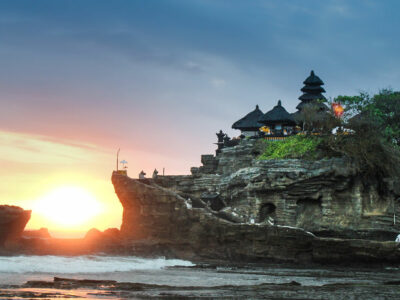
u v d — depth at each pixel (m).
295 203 102.19
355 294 51.88
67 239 93.38
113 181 103.25
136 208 100.38
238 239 89.88
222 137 136.12
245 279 66.56
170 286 55.28
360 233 98.38
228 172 116.75
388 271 81.00
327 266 84.94
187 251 93.81
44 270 67.50
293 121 121.75
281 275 72.44
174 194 97.31
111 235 98.12
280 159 104.69
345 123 109.31
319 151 107.81
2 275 60.66
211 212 100.69
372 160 101.50
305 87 131.50
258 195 103.75
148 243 96.31
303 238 85.62
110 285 54.59
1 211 80.62
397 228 97.38
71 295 47.16
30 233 101.00
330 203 101.12
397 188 99.31
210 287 55.25
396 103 116.00
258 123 135.88
